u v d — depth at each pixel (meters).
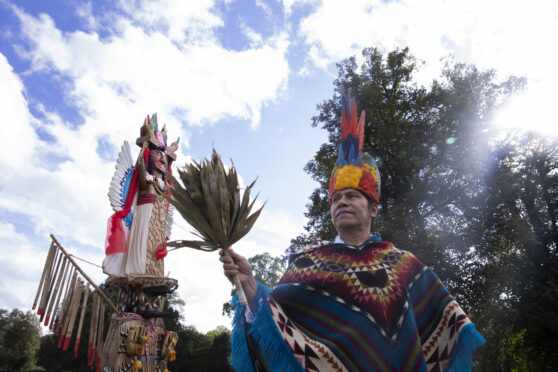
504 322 21.88
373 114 24.20
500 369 22.06
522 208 24.53
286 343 2.31
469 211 21.86
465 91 24.17
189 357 48.06
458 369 2.66
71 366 45.16
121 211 11.07
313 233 24.56
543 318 19.91
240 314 2.39
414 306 2.77
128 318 10.28
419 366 2.53
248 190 2.55
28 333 52.00
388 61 25.94
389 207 22.52
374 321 2.53
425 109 24.67
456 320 2.77
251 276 2.45
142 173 11.69
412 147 22.69
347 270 2.71
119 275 10.79
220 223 2.40
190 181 2.46
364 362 2.41
